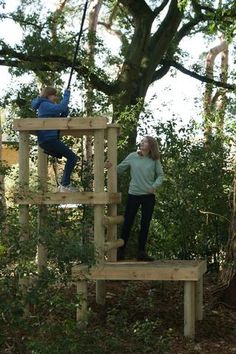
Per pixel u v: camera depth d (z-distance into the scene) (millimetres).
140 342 6668
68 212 9711
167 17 16938
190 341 7637
